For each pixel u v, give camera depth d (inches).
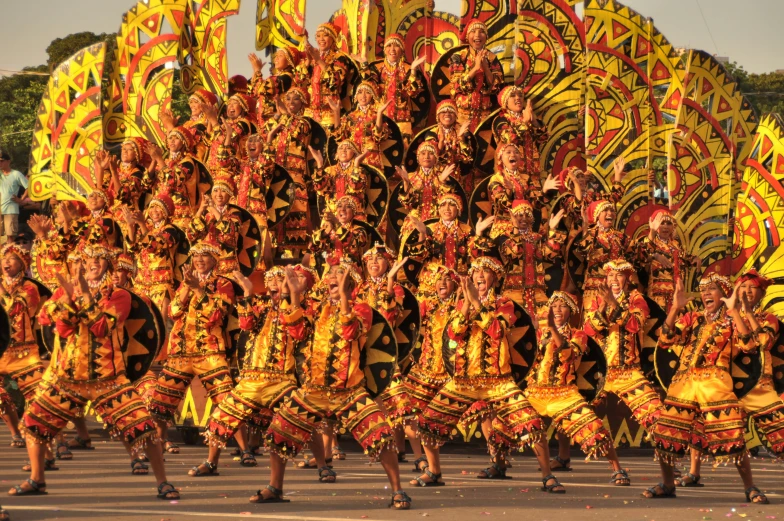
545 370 808.9
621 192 1071.6
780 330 765.3
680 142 1131.3
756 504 706.8
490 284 765.3
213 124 1207.6
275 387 741.3
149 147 1189.7
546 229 1083.9
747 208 1130.0
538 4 1169.4
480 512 645.9
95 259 708.0
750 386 745.0
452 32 1365.7
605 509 666.8
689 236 1130.0
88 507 647.8
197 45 1290.6
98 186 1160.8
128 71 1273.4
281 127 1199.6
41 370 922.7
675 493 754.8
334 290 698.8
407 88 1222.3
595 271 1021.2
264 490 687.1
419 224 1021.2
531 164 1120.8
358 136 1191.6
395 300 880.9
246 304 743.1
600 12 1138.0
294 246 1186.6
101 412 700.7
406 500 660.7
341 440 1168.2
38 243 1193.4
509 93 1125.1
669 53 1159.6
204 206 1066.1
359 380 692.7
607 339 866.1
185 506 658.8
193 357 864.3
